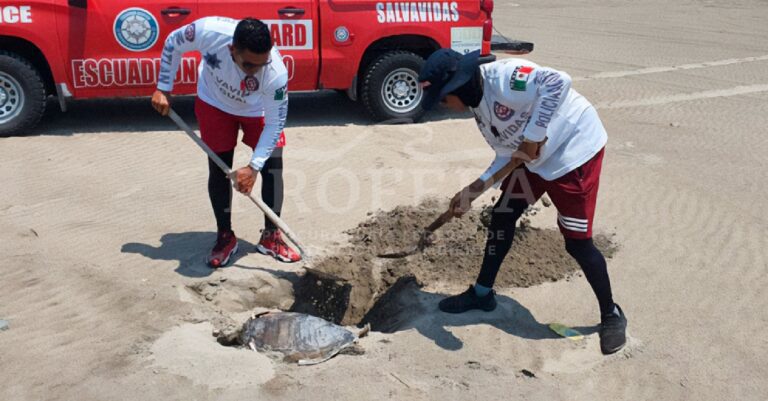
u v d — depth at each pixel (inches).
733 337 176.7
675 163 307.1
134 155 302.8
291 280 206.8
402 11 348.8
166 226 234.4
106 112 367.6
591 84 458.3
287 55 339.0
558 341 174.2
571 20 735.7
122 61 323.6
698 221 244.8
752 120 378.3
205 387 153.7
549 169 161.5
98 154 302.8
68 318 179.0
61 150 306.5
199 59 330.3
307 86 348.5
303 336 167.9
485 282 181.9
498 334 176.2
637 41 620.4
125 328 175.3
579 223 164.4
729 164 306.7
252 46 168.9
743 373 162.9
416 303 193.6
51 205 247.0
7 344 167.5
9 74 314.0
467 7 356.5
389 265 217.8
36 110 320.8
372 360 165.5
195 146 317.1
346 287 210.5
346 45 344.5
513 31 660.7
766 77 482.3
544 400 153.0
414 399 151.9
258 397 151.0
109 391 151.9
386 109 357.7
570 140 160.7
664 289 199.5
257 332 170.2
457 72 154.3
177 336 172.2
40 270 200.8
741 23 727.1
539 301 192.9
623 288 199.9
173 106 380.5
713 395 155.7
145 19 321.4
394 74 354.0
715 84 460.8
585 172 161.0
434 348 170.2
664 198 265.1
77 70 320.8
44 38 315.0
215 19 184.7
